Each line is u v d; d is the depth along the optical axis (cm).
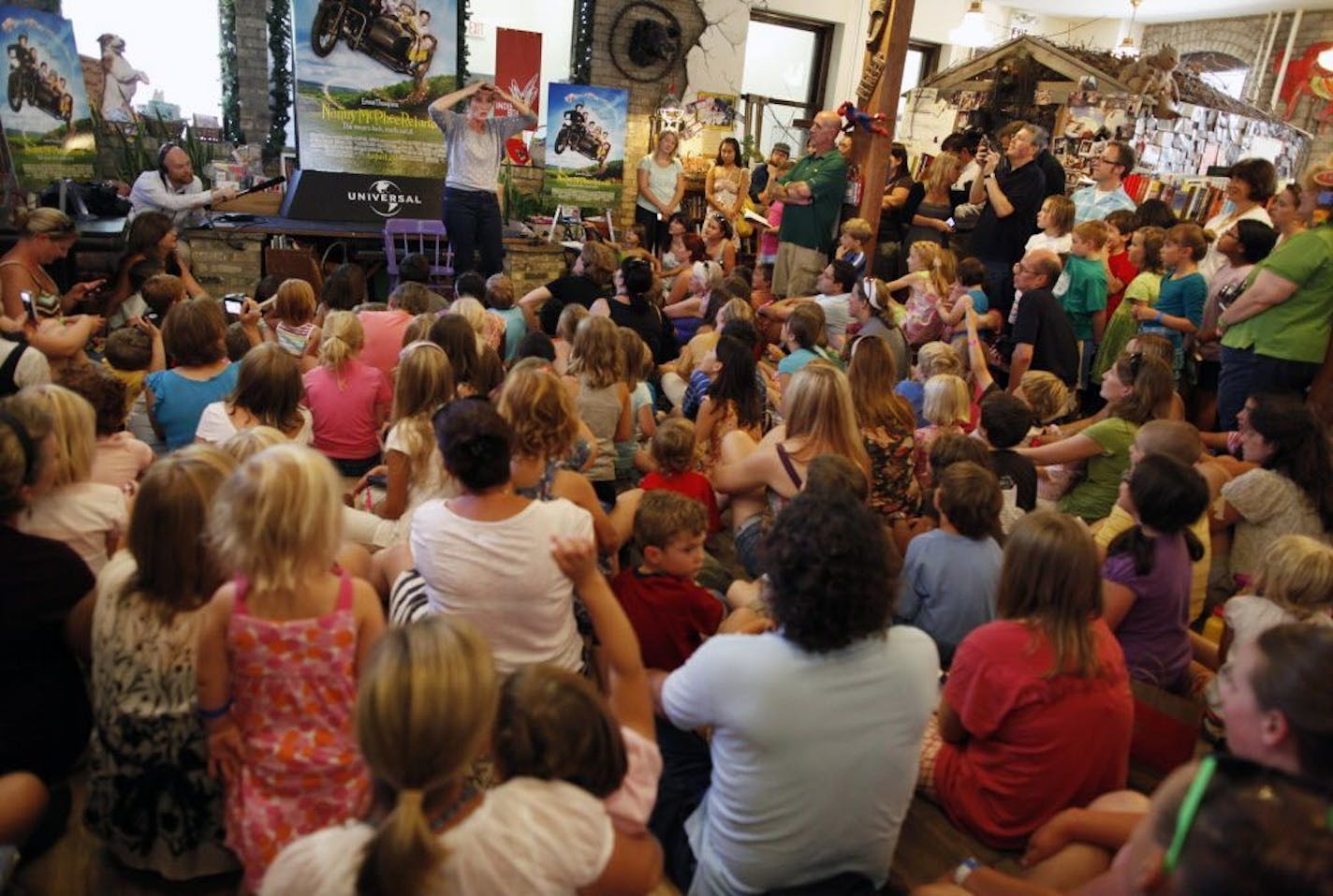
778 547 148
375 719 100
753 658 147
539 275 744
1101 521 322
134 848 173
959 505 224
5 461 167
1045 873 167
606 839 114
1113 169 526
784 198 572
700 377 385
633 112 895
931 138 902
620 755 117
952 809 195
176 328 295
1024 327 435
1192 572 224
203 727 167
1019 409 288
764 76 994
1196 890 81
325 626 148
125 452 243
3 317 328
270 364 265
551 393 221
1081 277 468
